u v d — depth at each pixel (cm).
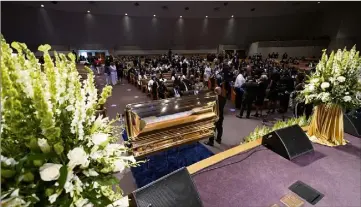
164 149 321
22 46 81
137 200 132
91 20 1716
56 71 85
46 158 78
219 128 431
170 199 141
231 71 988
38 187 79
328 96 255
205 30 1998
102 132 100
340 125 270
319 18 1781
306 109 493
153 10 1775
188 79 752
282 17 1873
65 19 1628
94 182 93
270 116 613
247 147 259
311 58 1658
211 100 373
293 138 248
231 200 177
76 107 85
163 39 1969
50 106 79
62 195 83
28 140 78
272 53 1766
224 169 217
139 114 302
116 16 1784
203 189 189
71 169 81
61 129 83
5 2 1361
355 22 1515
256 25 1950
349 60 246
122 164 98
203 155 385
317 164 228
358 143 274
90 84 96
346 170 218
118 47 1853
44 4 1476
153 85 771
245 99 583
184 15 1892
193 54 2047
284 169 218
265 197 181
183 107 339
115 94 912
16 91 74
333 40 1675
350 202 176
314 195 183
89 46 1750
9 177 75
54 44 1616
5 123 75
